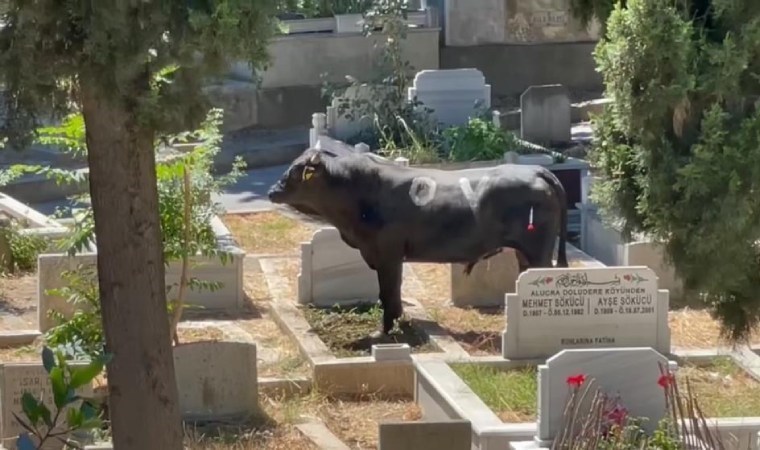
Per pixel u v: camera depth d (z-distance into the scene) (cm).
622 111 770
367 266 1612
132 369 866
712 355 1401
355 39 2769
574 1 852
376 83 2341
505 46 2948
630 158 805
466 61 2936
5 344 1491
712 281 790
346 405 1364
